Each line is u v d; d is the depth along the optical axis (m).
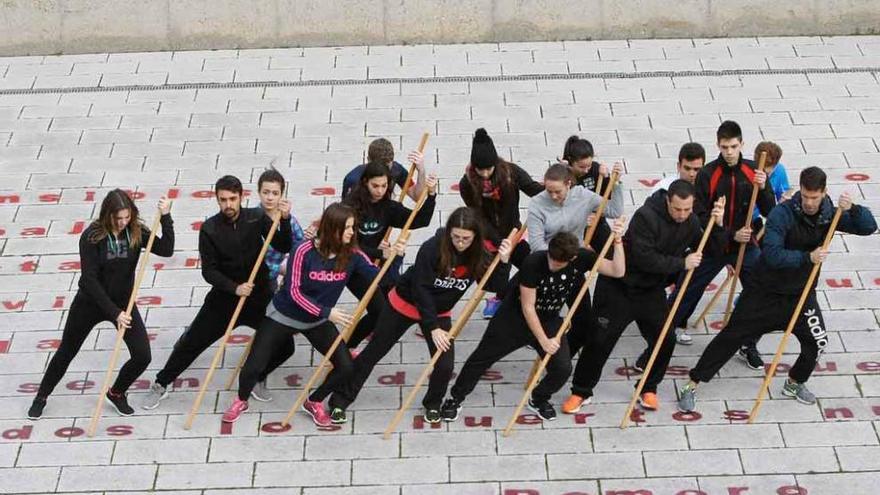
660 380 10.34
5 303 11.58
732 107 14.47
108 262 9.77
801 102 14.55
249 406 10.45
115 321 9.77
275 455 9.98
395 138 13.98
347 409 10.43
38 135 14.06
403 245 10.13
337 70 15.30
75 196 13.08
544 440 10.10
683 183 9.63
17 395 10.55
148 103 14.67
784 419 10.27
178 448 10.05
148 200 13.02
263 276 10.16
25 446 10.05
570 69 15.26
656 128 14.10
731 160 10.50
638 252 9.73
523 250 10.76
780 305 10.00
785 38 15.84
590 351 10.14
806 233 9.87
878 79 14.99
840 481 9.69
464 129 14.13
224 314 10.13
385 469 9.85
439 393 10.12
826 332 10.98
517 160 13.59
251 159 13.68
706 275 10.83
